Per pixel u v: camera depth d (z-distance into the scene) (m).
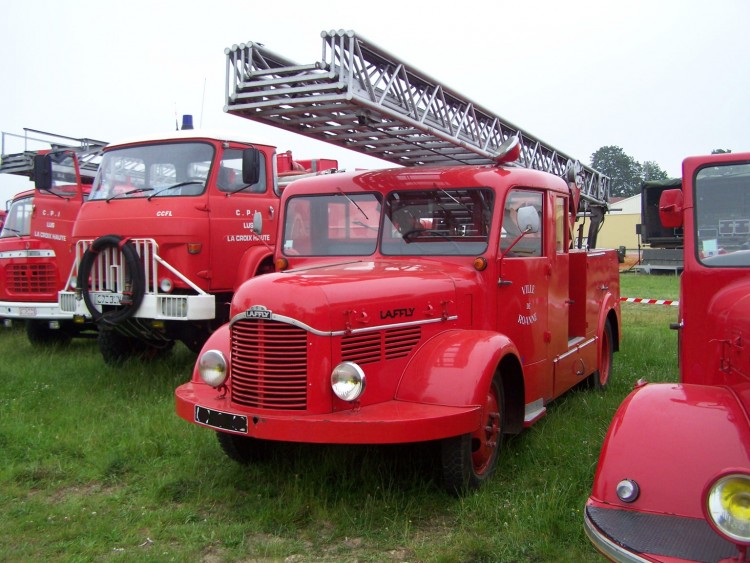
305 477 4.64
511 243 5.19
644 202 19.69
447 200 5.14
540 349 5.58
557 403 6.58
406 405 4.14
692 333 3.72
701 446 2.91
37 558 3.77
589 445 5.11
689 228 3.78
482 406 4.17
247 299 4.16
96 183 8.15
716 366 3.50
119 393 7.08
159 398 6.84
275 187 8.65
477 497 4.27
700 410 3.09
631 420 3.12
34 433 5.85
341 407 4.04
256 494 4.56
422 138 6.57
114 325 7.44
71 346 10.34
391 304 4.29
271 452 5.15
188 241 7.45
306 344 4.00
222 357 4.38
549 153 9.51
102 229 7.67
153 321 7.31
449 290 4.68
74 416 6.30
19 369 8.33
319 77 5.37
